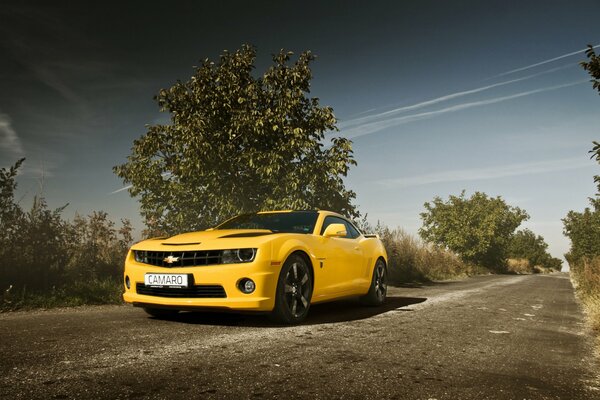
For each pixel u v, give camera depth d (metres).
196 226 9.38
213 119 9.49
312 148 9.34
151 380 2.20
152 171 9.29
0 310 5.08
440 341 3.54
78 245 7.53
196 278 3.94
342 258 5.20
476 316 5.24
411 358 2.89
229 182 9.18
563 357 3.19
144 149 9.38
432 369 2.63
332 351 3.00
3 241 6.26
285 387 2.16
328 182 9.12
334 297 5.03
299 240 4.43
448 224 32.19
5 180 6.32
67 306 5.63
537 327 4.63
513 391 2.28
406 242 17.33
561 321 5.23
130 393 1.99
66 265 6.93
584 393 2.31
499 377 2.53
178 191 9.14
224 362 2.60
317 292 4.62
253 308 3.85
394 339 3.54
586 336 4.23
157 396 1.96
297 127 9.34
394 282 12.93
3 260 6.01
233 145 9.41
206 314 4.71
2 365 2.40
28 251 6.36
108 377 2.23
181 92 9.74
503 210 38.78
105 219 8.23
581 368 2.87
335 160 9.20
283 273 4.11
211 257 3.98
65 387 2.05
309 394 2.07
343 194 9.48
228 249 3.97
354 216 9.78
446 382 2.37
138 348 2.92
